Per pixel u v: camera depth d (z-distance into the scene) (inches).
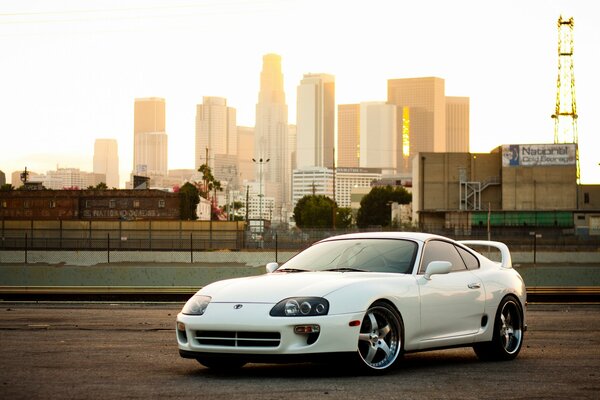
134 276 1161.4
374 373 319.6
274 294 311.4
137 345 435.2
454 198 4320.9
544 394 282.0
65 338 472.1
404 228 2726.4
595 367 356.2
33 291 1045.2
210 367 340.5
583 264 1952.5
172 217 4296.3
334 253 362.6
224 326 306.7
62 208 4315.9
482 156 4330.7
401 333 329.7
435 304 346.3
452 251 377.4
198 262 1943.9
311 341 302.8
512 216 4138.8
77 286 1133.7
